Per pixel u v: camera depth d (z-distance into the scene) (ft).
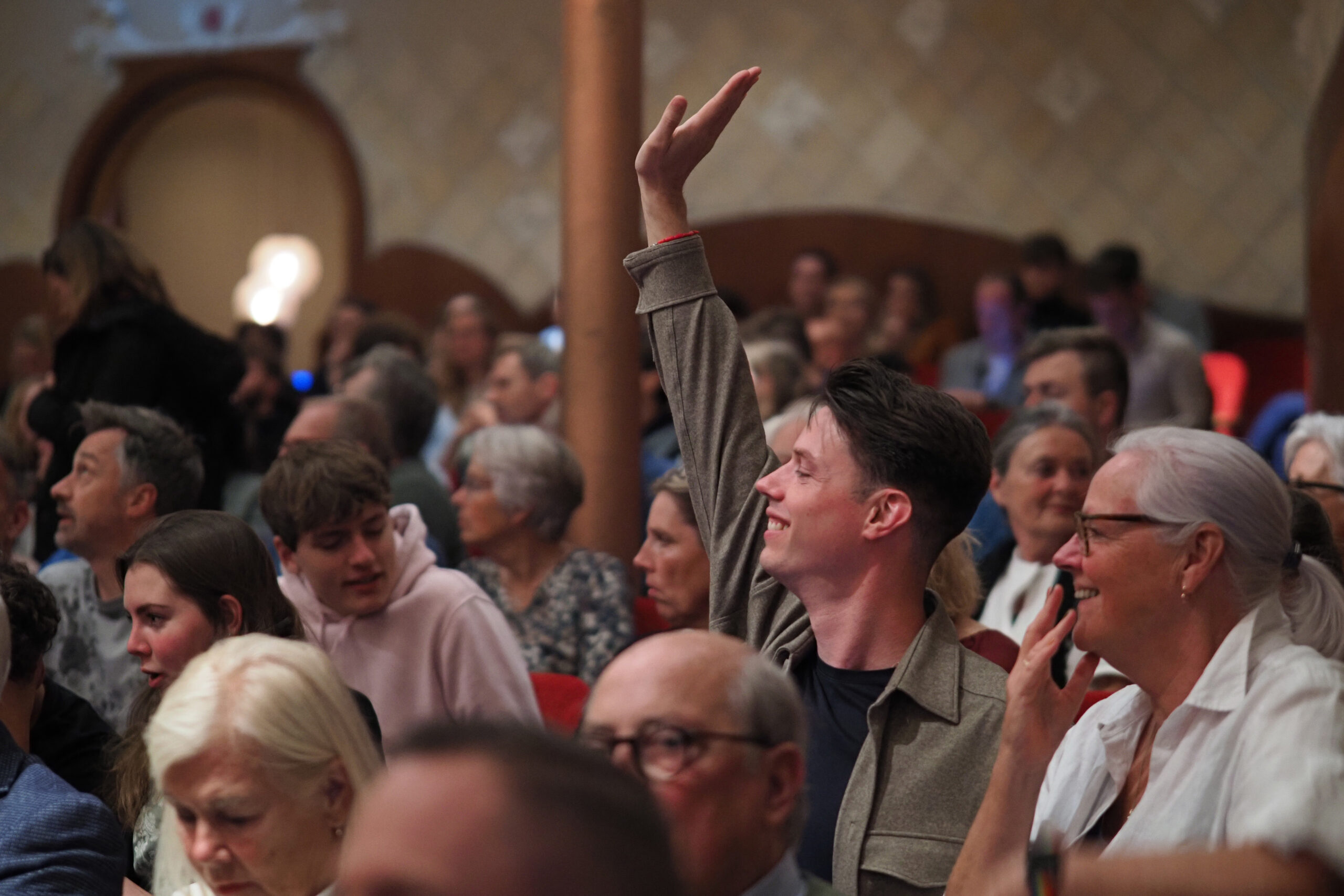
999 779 6.15
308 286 40.78
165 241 40.91
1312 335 20.71
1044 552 11.34
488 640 10.45
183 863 7.42
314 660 6.50
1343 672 5.86
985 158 31.65
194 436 14.01
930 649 7.11
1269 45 30.17
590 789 2.65
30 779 7.29
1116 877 5.11
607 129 13.28
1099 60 31.07
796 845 5.38
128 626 11.37
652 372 19.11
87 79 36.73
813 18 32.50
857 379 7.25
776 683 5.27
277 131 40.52
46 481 14.28
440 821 2.60
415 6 34.91
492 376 20.33
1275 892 5.04
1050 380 14.15
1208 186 30.50
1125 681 10.09
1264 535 6.22
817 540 7.13
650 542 11.96
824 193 32.45
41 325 25.46
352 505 9.98
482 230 34.40
